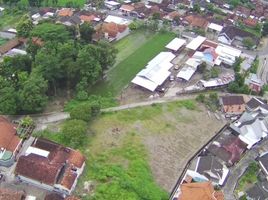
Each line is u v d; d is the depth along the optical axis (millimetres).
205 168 90938
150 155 94188
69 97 111938
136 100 113688
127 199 80750
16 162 86812
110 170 87188
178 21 162125
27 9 166375
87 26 136125
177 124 105688
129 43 144625
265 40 162875
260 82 128000
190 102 114812
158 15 160750
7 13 162625
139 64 131500
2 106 98188
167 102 114062
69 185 80375
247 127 105312
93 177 85500
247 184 91625
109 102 111000
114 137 97312
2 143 86250
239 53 141250
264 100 121375
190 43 142875
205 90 121938
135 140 97438
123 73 125938
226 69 134250
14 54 127062
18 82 105688
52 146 88312
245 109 113750
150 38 149625
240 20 171125
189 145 99812
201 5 182000
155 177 89125
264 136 105375
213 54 134375
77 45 124312
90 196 81000
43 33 130875
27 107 99250
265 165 95000
